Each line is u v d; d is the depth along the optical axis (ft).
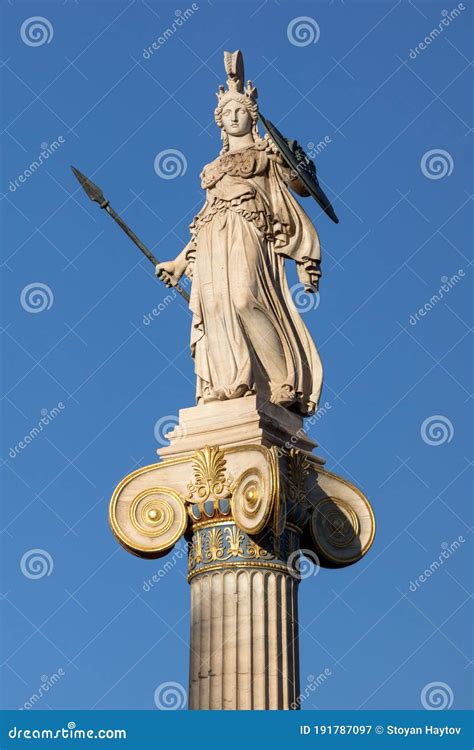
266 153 126.21
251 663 110.73
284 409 119.55
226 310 120.26
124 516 117.50
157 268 127.75
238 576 113.19
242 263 121.19
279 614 112.98
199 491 115.65
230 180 124.57
